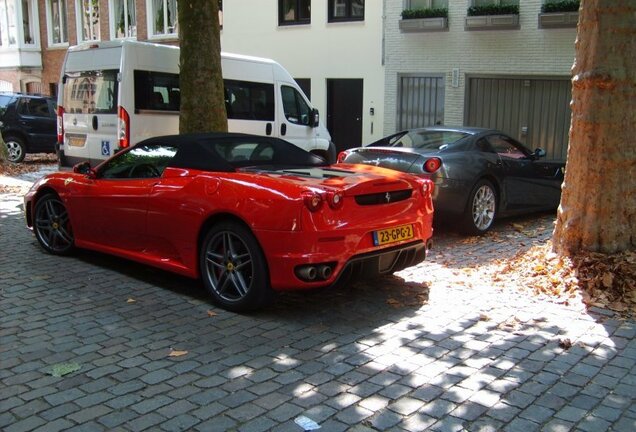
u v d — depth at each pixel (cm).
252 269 505
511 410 362
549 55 1434
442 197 800
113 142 988
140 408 362
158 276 635
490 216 866
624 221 584
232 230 516
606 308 527
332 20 1773
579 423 348
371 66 1709
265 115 1213
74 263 682
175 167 584
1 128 1695
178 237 562
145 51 984
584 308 530
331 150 1369
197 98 984
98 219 644
